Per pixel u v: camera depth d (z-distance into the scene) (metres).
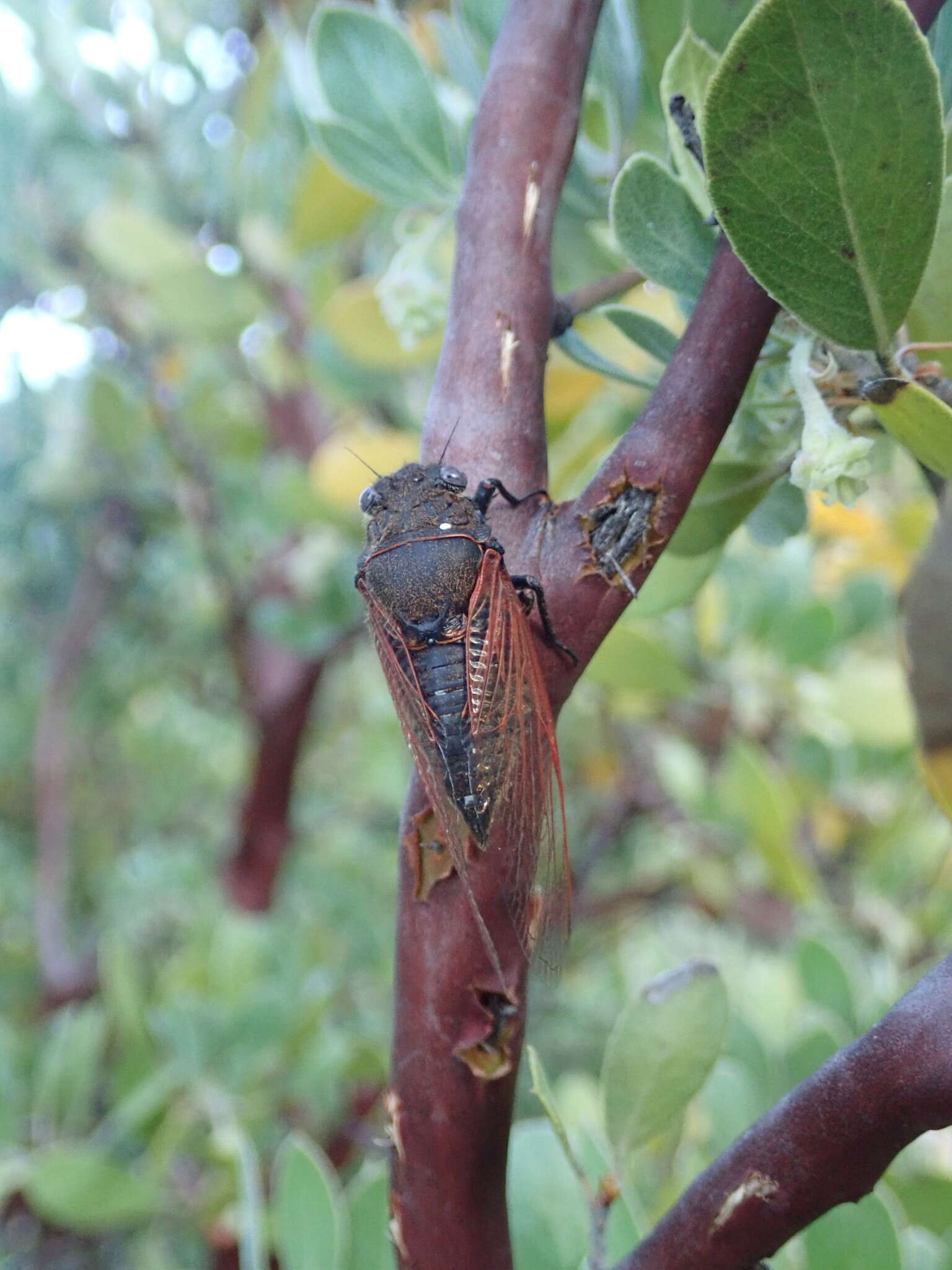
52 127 0.27
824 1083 0.06
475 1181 0.07
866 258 0.06
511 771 0.08
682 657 0.22
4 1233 0.28
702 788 0.23
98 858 0.48
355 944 0.38
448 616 0.10
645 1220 0.10
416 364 0.17
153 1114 0.20
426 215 0.15
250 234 0.24
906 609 0.09
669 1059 0.08
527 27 0.08
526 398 0.07
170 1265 0.26
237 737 0.48
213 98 0.26
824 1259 0.09
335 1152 0.24
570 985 0.40
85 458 0.33
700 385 0.07
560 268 0.11
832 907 0.20
